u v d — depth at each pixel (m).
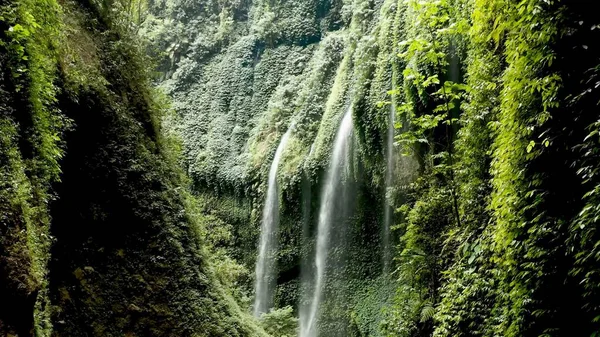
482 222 6.66
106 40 7.28
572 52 4.44
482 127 6.87
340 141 14.42
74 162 5.68
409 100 10.62
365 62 13.56
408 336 7.75
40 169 4.46
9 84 4.23
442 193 8.19
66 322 5.03
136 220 6.38
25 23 4.55
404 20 12.23
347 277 13.52
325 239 14.38
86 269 5.50
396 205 11.70
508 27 5.31
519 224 4.90
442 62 7.40
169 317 6.10
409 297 8.28
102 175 6.06
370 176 13.05
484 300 6.00
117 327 5.53
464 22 6.91
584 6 4.32
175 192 7.39
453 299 6.54
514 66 5.03
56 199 5.04
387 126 12.13
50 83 4.80
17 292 3.34
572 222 4.18
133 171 6.57
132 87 7.60
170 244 6.66
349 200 13.81
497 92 6.66
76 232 5.56
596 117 4.20
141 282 6.05
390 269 12.22
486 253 6.17
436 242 7.95
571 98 4.45
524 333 4.91
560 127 4.56
